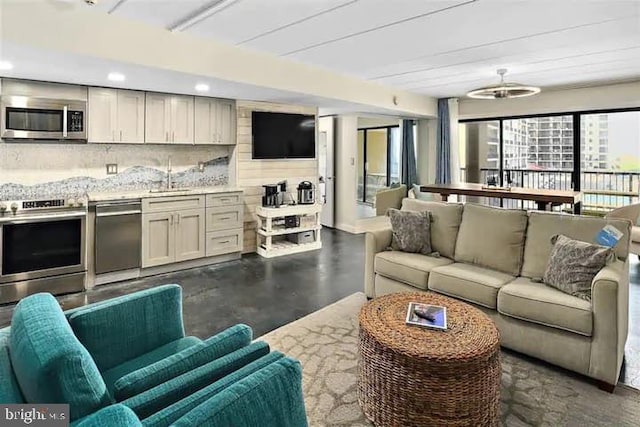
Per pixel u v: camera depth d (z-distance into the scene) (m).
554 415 2.20
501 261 3.28
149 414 1.22
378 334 2.14
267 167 5.82
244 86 4.33
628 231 2.85
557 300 2.60
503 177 7.23
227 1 2.87
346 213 7.62
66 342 1.21
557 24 3.31
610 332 2.39
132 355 1.92
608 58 4.38
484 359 1.98
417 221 3.79
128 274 4.52
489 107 7.07
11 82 3.85
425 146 7.90
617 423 2.13
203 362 1.54
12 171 4.12
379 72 5.13
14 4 2.78
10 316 3.46
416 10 3.01
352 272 4.85
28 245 3.80
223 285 4.34
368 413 2.16
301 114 6.01
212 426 1.08
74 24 3.03
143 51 3.39
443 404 1.96
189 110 4.96
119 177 4.81
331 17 3.18
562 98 6.21
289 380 1.32
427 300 2.60
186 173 5.33
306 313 3.58
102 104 4.33
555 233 3.10
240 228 5.38
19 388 1.22
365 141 7.64
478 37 3.66
